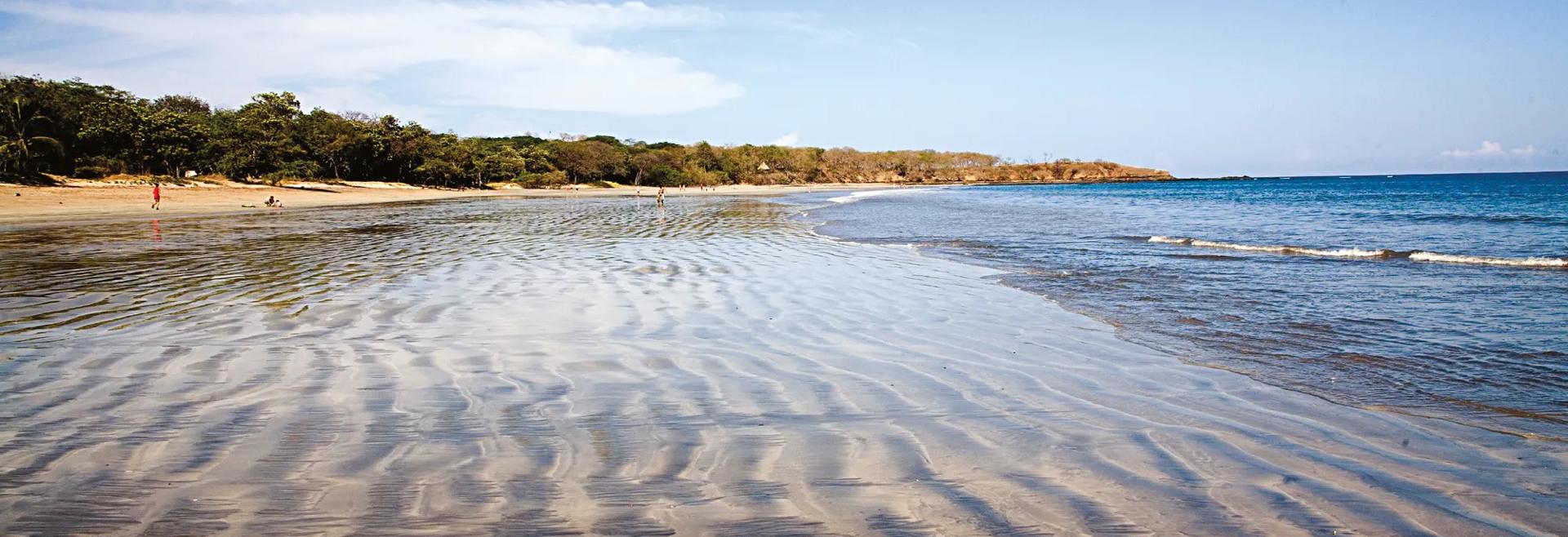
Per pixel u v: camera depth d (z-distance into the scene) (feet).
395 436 12.14
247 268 37.04
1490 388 15.72
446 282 32.12
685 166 421.18
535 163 339.77
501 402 14.16
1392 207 119.65
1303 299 28.37
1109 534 8.86
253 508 9.38
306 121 262.67
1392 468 10.99
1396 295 29.25
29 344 19.36
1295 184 434.71
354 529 8.87
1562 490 10.16
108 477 10.32
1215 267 39.01
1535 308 25.93
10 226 75.15
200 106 303.89
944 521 9.17
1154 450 11.68
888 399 14.60
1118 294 29.53
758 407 13.97
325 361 17.56
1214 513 9.44
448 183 291.58
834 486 10.20
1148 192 277.85
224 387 15.12
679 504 9.61
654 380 15.93
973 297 28.45
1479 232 64.90
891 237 60.95
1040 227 74.28
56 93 191.11
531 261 40.52
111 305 25.77
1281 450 11.78
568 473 10.59
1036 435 12.41
